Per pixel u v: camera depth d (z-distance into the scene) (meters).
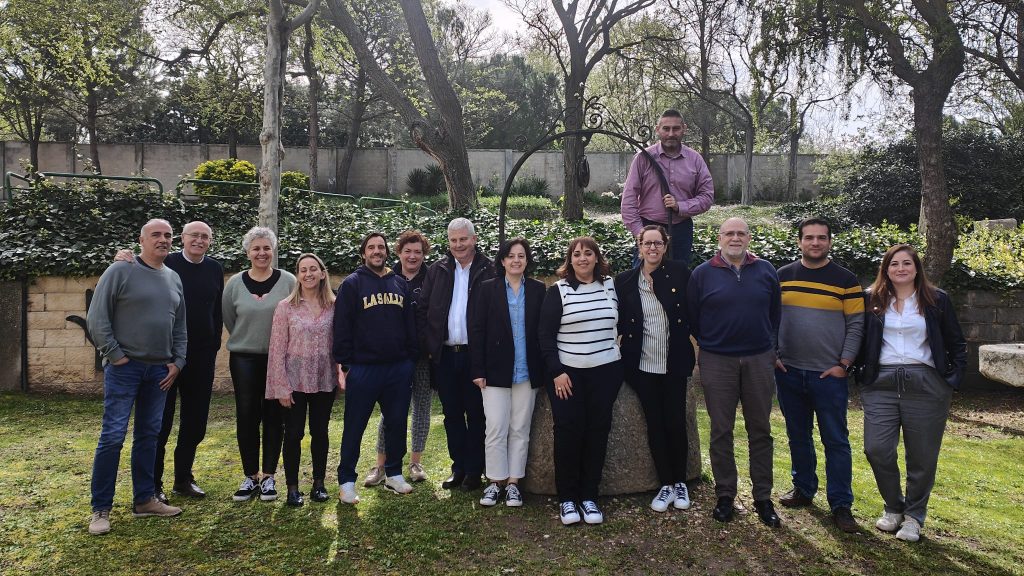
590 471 4.09
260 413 4.41
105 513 3.82
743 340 4.03
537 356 4.27
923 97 8.84
